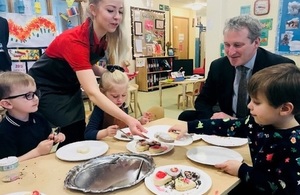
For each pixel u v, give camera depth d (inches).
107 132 52.9
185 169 37.1
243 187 42.6
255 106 35.1
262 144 36.8
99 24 51.2
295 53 96.9
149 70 263.1
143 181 34.7
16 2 141.0
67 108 61.8
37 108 54.6
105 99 48.3
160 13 277.3
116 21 51.2
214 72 69.9
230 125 45.6
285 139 33.7
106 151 45.3
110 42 61.7
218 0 115.3
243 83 62.6
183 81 184.9
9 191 33.1
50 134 53.0
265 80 33.2
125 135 52.9
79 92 65.6
